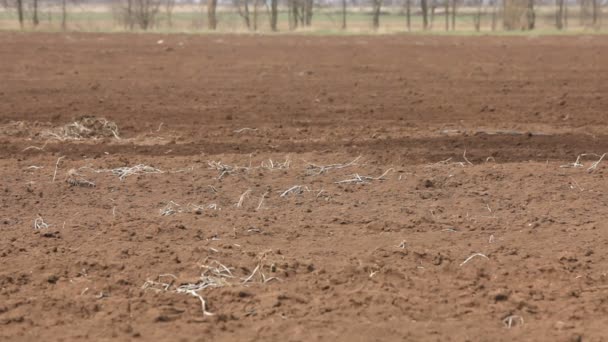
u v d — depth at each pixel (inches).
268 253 348.2
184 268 335.6
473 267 338.6
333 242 367.9
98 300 306.7
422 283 323.3
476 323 291.1
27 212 411.2
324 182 463.5
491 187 454.0
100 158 517.3
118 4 2332.7
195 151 538.9
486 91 783.1
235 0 2773.1
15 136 579.8
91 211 412.8
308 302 306.2
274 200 432.1
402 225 390.0
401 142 562.9
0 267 335.3
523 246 363.9
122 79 842.8
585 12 2426.2
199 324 288.5
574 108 698.2
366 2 3385.8
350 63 978.1
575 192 445.1
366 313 297.3
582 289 319.9
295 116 661.9
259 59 1010.1
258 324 288.8
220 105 704.4
